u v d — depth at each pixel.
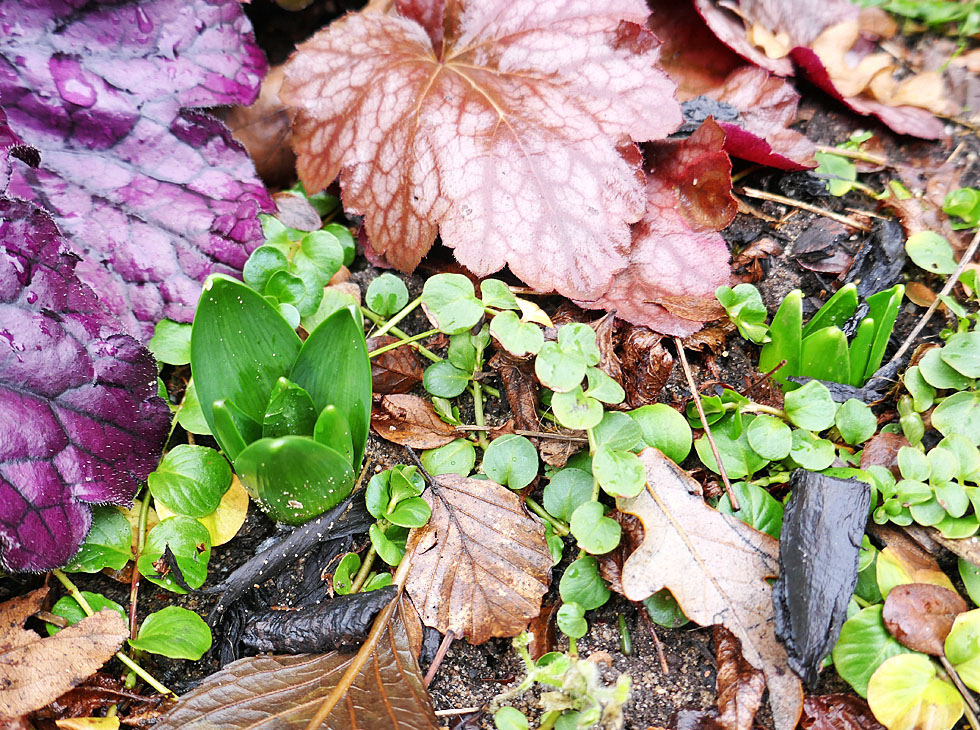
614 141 0.39
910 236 0.41
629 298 0.39
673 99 0.39
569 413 0.35
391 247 0.40
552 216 0.38
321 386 0.34
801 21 0.47
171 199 0.39
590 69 0.39
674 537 0.35
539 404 0.38
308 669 0.34
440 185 0.39
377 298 0.39
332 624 0.34
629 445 0.36
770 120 0.44
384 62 0.40
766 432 0.36
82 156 0.39
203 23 0.40
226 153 0.40
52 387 0.34
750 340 0.39
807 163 0.42
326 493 0.34
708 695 0.34
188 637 0.34
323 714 0.33
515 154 0.38
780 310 0.37
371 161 0.40
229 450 0.34
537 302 0.40
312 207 0.42
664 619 0.35
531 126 0.39
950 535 0.35
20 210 0.34
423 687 0.34
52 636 0.33
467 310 0.37
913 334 0.40
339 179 0.41
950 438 0.36
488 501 0.36
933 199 0.43
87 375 0.35
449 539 0.35
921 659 0.33
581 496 0.36
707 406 0.37
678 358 0.39
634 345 0.38
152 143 0.39
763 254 0.41
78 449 0.34
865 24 0.50
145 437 0.36
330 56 0.40
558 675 0.32
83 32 0.39
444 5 0.42
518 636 0.34
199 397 0.34
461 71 0.40
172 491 0.35
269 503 0.34
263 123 0.43
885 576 0.35
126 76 0.39
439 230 0.39
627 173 0.39
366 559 0.36
